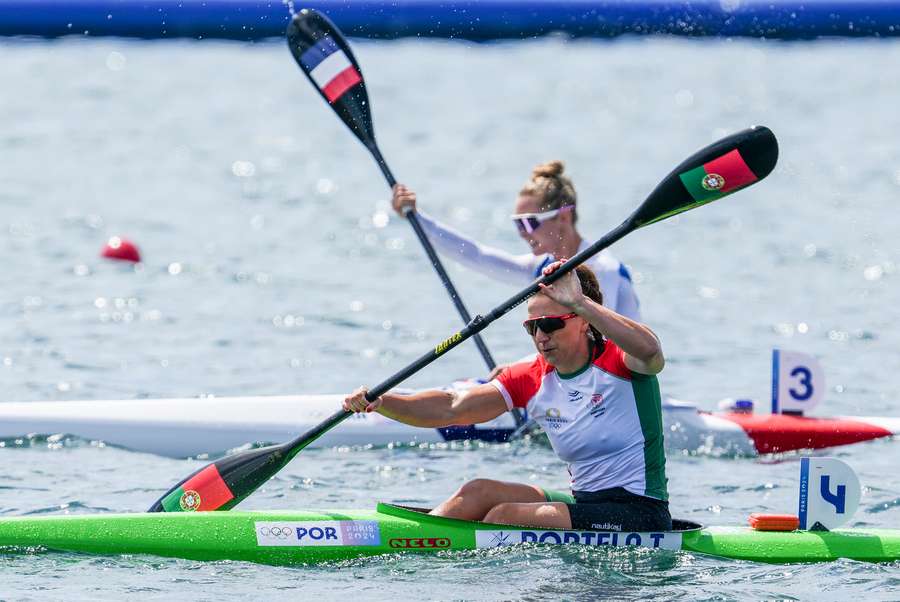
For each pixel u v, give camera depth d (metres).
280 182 78.44
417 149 94.44
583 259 23.34
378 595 20.47
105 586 20.72
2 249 56.50
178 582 21.00
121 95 121.00
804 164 86.56
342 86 33.56
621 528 22.52
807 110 117.69
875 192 75.50
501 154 92.44
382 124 107.62
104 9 156.12
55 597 20.16
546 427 23.19
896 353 42.00
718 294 50.62
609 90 133.75
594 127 107.75
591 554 22.20
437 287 51.59
